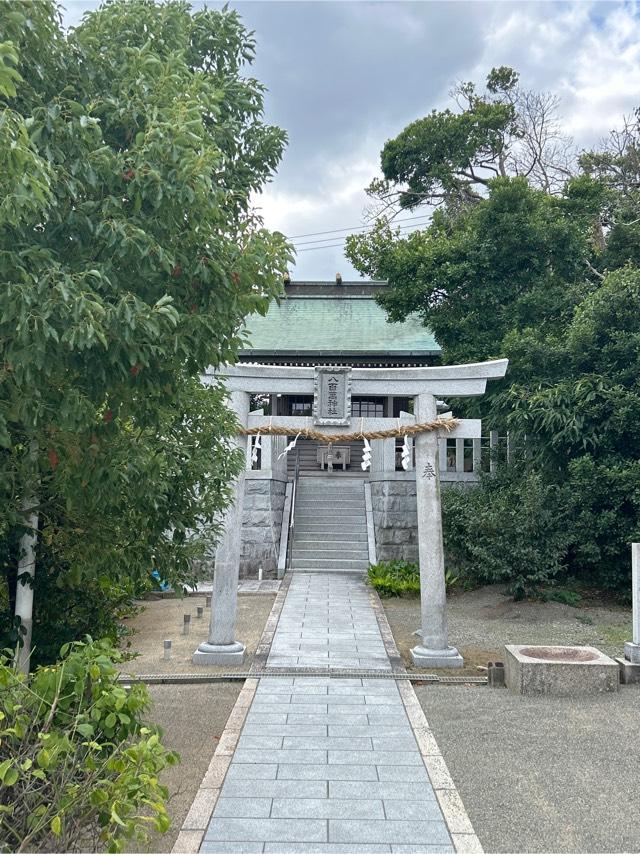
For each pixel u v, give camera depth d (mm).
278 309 26172
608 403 13141
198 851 4590
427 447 9930
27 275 3824
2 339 3980
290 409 24359
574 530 13461
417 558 17562
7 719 3721
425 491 9891
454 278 17219
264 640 10742
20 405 4156
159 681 8734
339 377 10070
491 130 21062
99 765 3910
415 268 18000
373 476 19141
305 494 19797
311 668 9211
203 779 5750
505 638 11273
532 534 13344
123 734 4020
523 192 16812
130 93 5168
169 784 5738
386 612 13266
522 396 14141
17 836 3533
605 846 4758
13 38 4387
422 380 10000
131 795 3551
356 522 18578
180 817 5172
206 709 7707
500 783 5754
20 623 5746
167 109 4754
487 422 16406
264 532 17000
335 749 6414
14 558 5824
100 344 4121
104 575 6211
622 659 8961
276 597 14148
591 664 8203
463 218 20250
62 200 4535
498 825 5043
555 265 17312
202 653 9562
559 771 5992
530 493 13180
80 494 5113
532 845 4766
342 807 5246
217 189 4871
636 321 13562
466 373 9883
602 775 5914
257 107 6770
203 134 4941
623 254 16969
